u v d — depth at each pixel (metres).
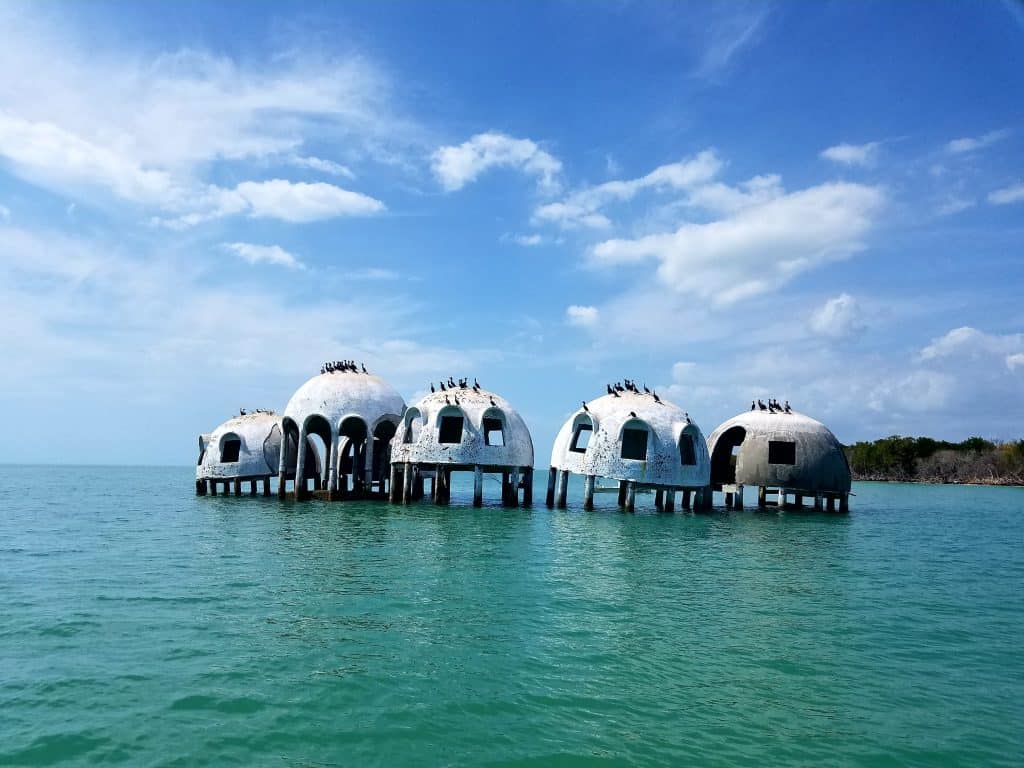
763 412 42.72
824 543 28.33
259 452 43.44
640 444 40.47
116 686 10.18
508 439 37.06
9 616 13.92
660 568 20.66
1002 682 11.20
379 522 30.83
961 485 103.44
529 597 16.17
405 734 8.77
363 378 41.66
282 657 11.50
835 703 10.11
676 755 8.35
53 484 78.00
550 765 8.04
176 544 24.02
